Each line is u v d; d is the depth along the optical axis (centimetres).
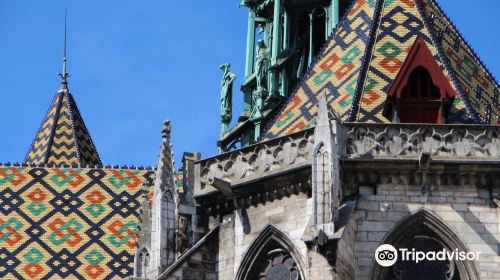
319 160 5128
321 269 4953
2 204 6406
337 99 5600
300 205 5325
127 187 6500
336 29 5975
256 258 5400
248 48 6581
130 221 6347
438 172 5256
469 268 5169
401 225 5216
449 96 5422
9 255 6178
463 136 5319
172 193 5578
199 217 5619
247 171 5516
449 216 5225
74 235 6275
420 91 5453
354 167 5269
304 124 5569
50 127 7288
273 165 5434
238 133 6319
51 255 6181
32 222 6328
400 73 5441
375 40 5741
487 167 5247
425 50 5469
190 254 5444
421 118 5434
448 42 5834
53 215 6362
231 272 5444
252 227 5444
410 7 5850
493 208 5234
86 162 7250
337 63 5788
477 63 5931
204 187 5641
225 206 5556
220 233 5519
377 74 5619
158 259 5481
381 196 5253
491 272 5159
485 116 5553
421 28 5775
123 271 6112
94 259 6169
